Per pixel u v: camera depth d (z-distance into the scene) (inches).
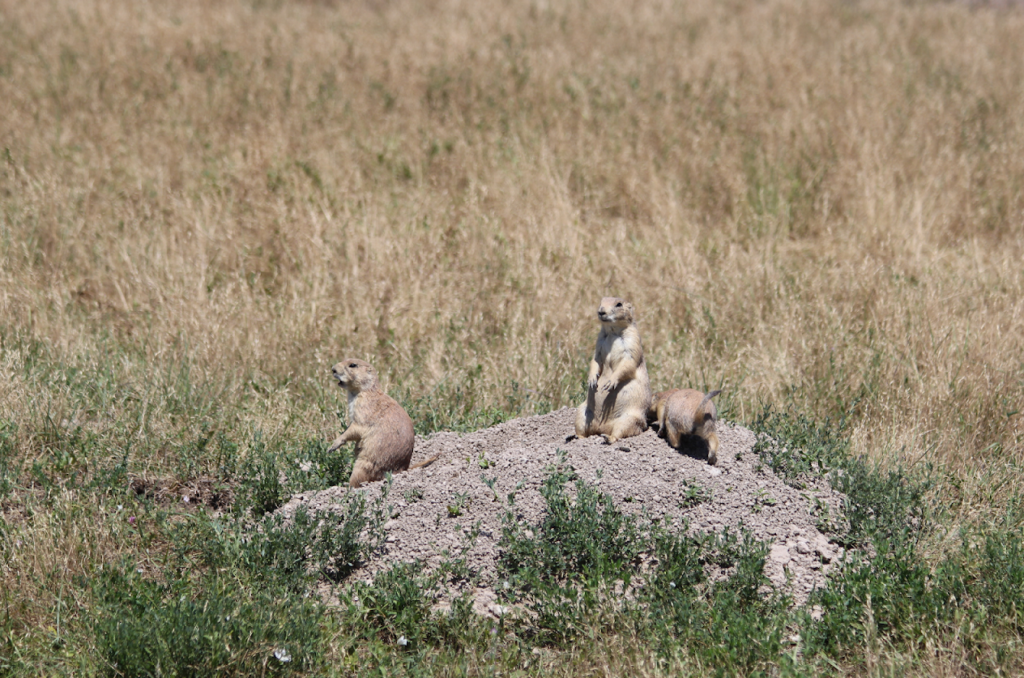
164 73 870.4
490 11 1170.6
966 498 363.3
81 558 301.4
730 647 257.6
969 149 781.9
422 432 408.2
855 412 433.7
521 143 763.4
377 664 263.3
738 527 312.7
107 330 495.5
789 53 993.5
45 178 635.5
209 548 305.7
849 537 316.2
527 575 285.3
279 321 502.3
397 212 660.1
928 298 502.6
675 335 518.3
